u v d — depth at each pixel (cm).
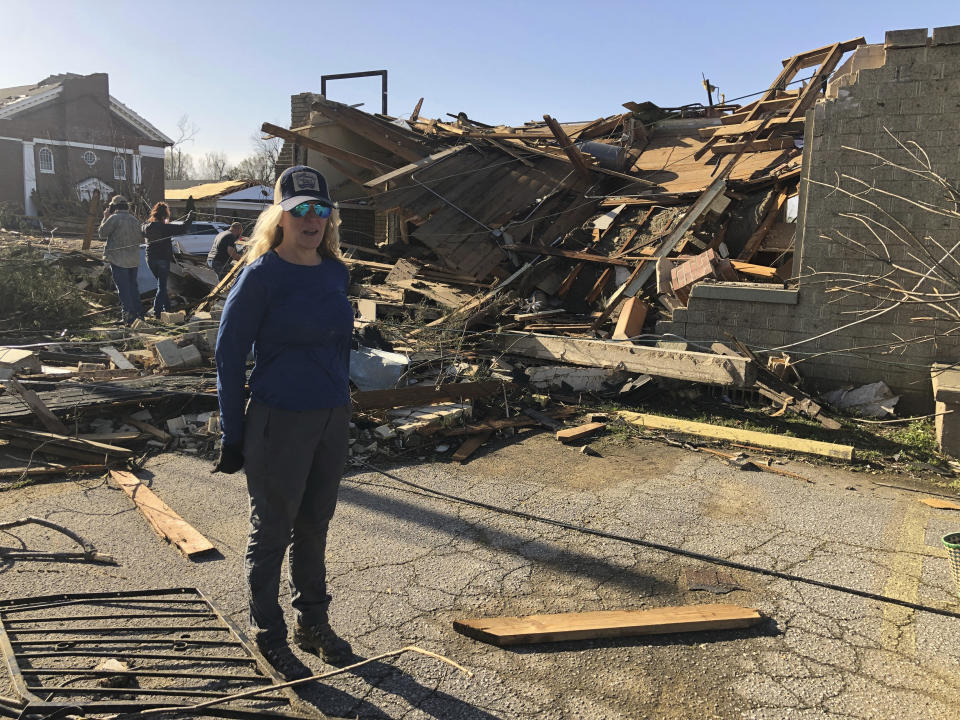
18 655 281
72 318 1001
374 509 464
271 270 263
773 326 760
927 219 685
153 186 3894
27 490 476
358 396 614
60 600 327
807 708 271
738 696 278
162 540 405
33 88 3647
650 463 576
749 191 1021
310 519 285
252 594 279
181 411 630
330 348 276
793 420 684
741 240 985
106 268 1257
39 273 1023
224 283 1123
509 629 313
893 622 334
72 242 1809
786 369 720
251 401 269
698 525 450
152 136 3875
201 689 268
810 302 739
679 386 748
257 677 272
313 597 293
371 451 575
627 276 972
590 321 918
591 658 302
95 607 326
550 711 267
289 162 1925
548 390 760
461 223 1167
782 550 413
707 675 291
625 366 738
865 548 417
